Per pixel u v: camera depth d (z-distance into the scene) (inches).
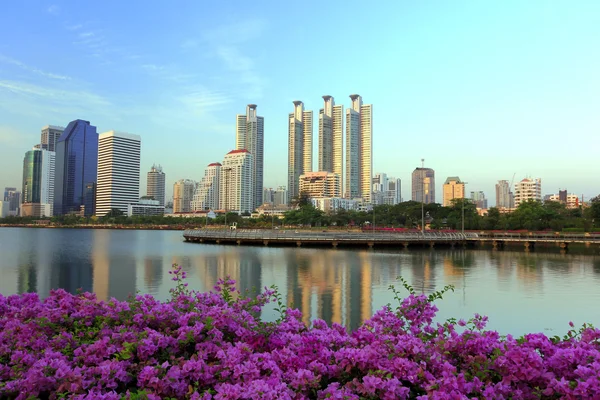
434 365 227.1
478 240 2942.9
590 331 264.2
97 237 4842.5
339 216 5999.0
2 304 343.9
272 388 193.2
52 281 1354.6
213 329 260.8
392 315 312.7
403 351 236.8
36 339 269.6
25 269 1672.0
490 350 244.5
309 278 1397.6
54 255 2319.1
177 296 376.8
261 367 222.1
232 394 184.2
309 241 3002.0
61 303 329.1
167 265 1814.7
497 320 820.0
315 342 261.3
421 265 1793.8
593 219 3607.3
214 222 6988.2
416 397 204.7
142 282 1330.0
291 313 335.9
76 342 268.2
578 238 2677.2
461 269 1651.1
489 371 221.0
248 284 1269.7
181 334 255.4
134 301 350.0
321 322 313.6
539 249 2726.4
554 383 197.5
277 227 5462.6
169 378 201.9
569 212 4820.4
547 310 900.6
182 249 2792.8
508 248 2815.0
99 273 1552.7
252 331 284.2
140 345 238.2
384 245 2918.3
